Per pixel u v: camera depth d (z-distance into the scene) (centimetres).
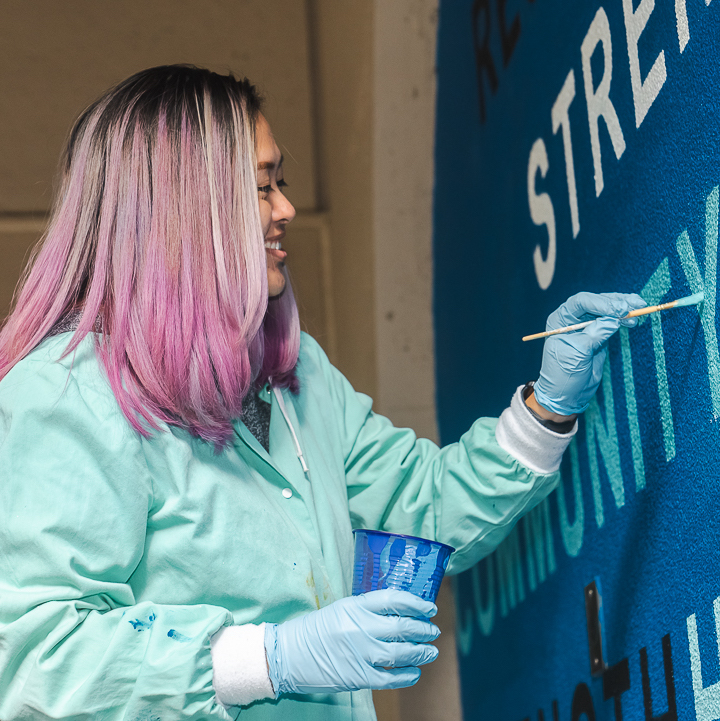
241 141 121
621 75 131
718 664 106
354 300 296
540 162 165
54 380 108
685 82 113
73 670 100
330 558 125
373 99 255
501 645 191
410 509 143
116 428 108
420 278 262
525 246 175
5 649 100
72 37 318
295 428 135
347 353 316
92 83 322
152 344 113
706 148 108
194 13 321
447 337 243
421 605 109
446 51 235
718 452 106
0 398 110
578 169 148
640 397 127
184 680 100
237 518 115
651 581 123
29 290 121
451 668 236
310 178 345
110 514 105
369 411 156
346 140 289
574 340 123
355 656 105
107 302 117
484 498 136
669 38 117
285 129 338
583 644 147
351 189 289
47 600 101
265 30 326
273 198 130
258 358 128
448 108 235
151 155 119
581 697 147
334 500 134
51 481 104
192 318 115
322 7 302
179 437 114
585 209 146
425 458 150
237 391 117
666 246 119
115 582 106
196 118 121
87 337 113
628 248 130
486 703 203
